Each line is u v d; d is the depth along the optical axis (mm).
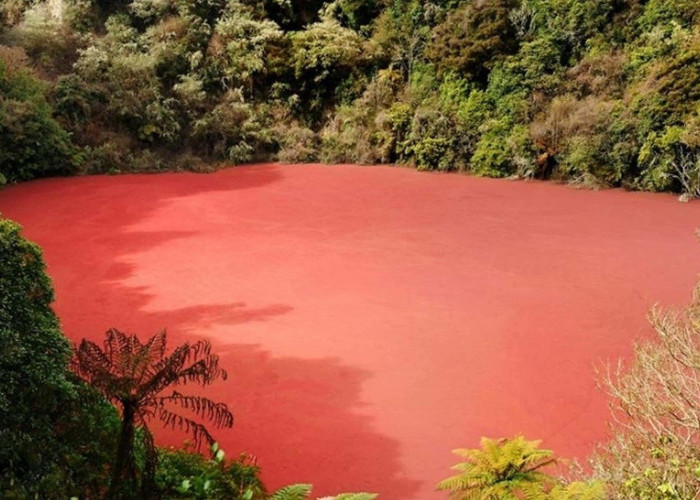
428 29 24312
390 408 6855
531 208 16500
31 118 18766
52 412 4672
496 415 6719
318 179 19906
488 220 15164
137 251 12398
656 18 21297
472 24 22969
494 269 11555
